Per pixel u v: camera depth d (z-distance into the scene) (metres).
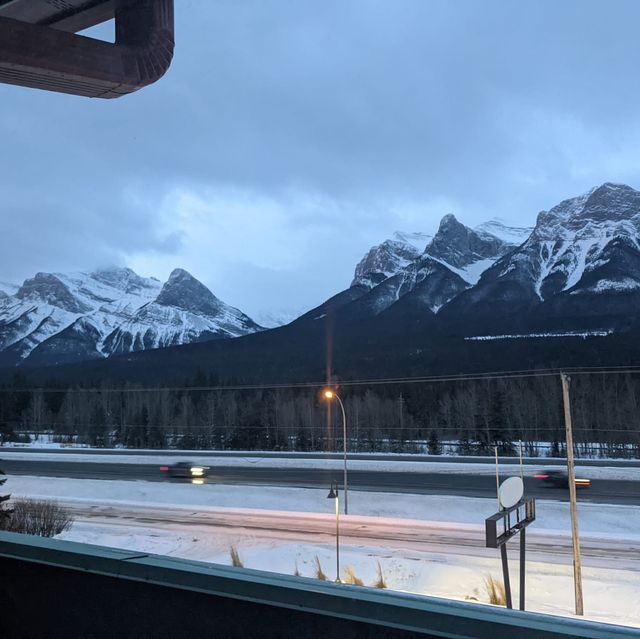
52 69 4.37
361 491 48.81
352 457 68.19
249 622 2.25
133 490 51.84
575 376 100.06
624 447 83.12
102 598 2.57
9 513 27.41
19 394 118.56
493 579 25.78
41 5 4.68
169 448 99.25
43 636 2.73
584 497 46.34
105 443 100.38
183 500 49.22
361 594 2.11
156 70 4.79
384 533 35.38
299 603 2.16
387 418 97.56
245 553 30.80
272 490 49.78
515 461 62.09
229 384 126.38
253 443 96.88
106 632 2.53
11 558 2.84
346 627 2.07
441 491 48.75
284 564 29.03
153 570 2.46
